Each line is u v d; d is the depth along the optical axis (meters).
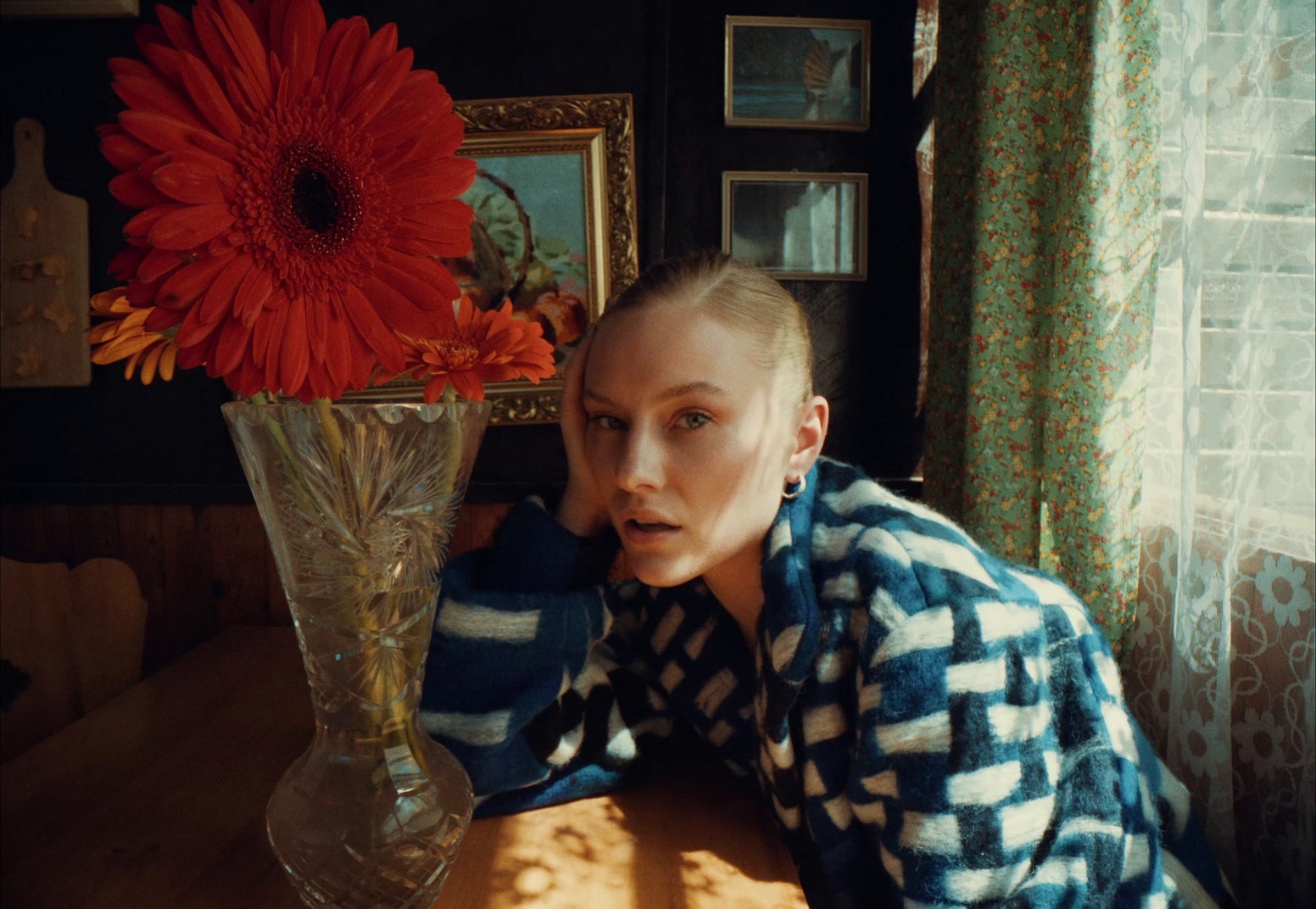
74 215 1.29
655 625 0.85
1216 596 0.84
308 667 0.55
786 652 0.64
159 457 1.34
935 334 1.21
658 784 0.79
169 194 0.39
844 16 1.31
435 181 0.48
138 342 0.47
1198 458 0.87
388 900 0.53
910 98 1.32
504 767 0.72
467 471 0.56
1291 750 0.83
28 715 1.07
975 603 0.61
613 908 0.59
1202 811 0.86
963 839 0.59
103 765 0.80
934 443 1.22
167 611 1.35
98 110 1.30
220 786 0.76
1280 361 0.83
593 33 1.30
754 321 0.61
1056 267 1.02
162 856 0.64
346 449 0.50
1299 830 0.81
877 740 0.60
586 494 0.77
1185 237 0.86
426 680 0.72
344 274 0.46
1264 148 0.82
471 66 1.30
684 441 0.60
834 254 1.33
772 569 0.65
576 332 1.33
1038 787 0.61
